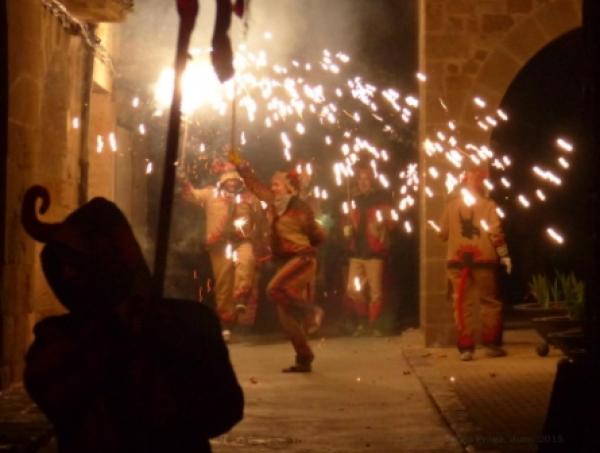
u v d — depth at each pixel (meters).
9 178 9.46
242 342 14.31
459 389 9.83
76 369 3.35
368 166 15.22
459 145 13.34
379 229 14.78
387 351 13.10
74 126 12.27
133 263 3.42
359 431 8.12
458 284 12.02
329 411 8.98
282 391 10.05
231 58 3.44
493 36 13.35
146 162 16.17
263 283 16.22
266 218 14.50
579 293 11.59
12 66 9.52
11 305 9.63
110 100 14.12
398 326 15.71
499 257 12.15
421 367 11.32
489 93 13.34
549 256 17.12
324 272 16.12
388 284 14.95
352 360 12.28
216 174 15.38
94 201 3.46
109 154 14.09
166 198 3.33
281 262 11.34
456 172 13.29
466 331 11.93
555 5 13.31
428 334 13.18
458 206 12.09
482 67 13.36
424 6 13.38
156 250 3.32
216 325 3.48
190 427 3.38
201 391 3.38
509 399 9.23
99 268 3.38
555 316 12.07
